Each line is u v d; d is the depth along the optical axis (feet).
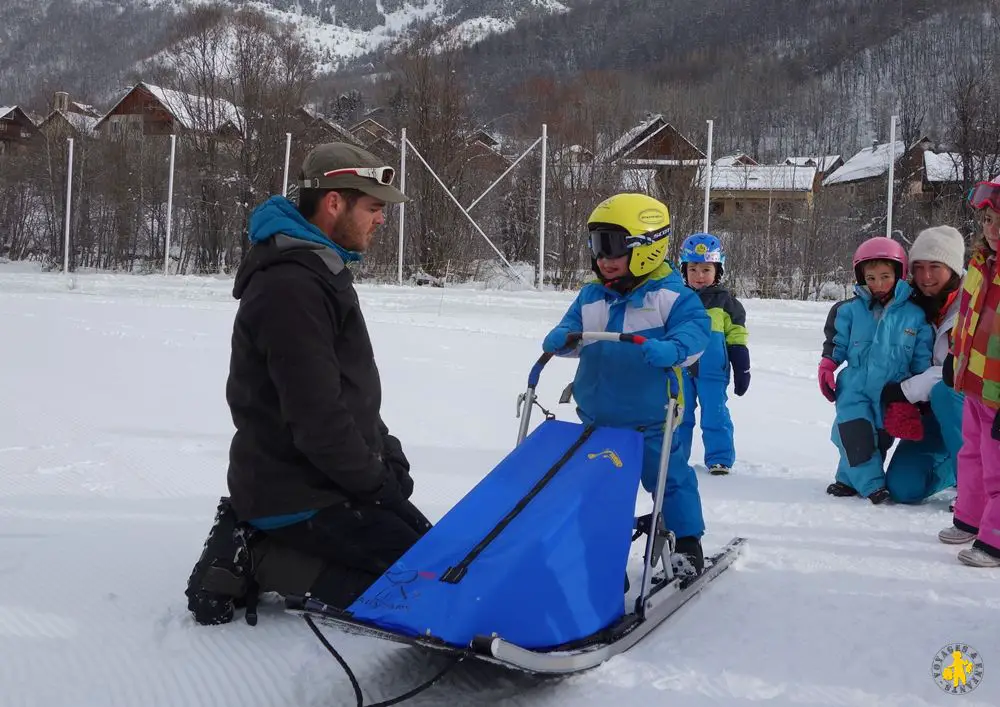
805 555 13.80
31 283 72.95
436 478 17.76
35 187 126.21
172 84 122.42
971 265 13.71
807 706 8.94
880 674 9.62
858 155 149.38
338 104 193.57
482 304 58.18
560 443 11.41
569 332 11.88
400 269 75.36
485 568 9.35
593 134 91.50
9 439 20.11
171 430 21.42
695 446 22.22
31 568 12.73
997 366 13.04
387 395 26.43
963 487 14.30
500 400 26.14
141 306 52.60
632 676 9.59
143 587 12.21
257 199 109.70
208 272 109.91
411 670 9.97
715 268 19.22
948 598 11.85
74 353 33.01
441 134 92.53
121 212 116.98
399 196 11.44
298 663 10.11
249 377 10.82
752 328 46.96
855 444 17.12
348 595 11.05
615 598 10.22
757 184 107.04
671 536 11.46
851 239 83.82
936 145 120.47
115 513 15.34
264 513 10.87
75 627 10.94
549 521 10.00
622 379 12.06
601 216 11.96
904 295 16.99
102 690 9.50
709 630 10.88
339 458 10.52
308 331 10.41
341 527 10.98
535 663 8.83
